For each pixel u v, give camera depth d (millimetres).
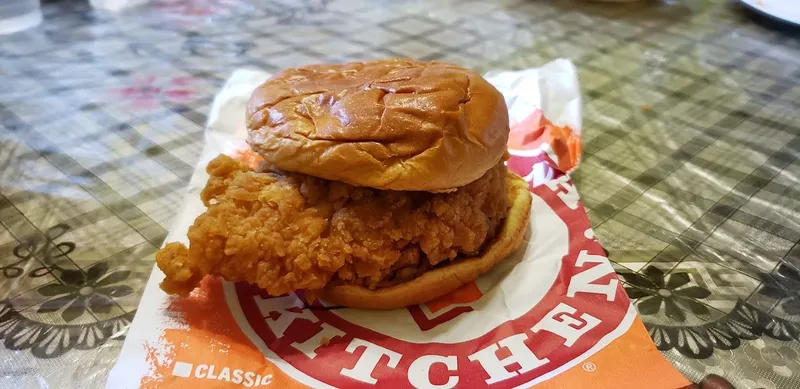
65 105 291
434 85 176
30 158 248
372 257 168
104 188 231
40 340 163
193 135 268
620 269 195
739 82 327
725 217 221
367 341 168
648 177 246
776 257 200
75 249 199
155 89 308
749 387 152
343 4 431
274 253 164
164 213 218
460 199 179
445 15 414
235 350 161
